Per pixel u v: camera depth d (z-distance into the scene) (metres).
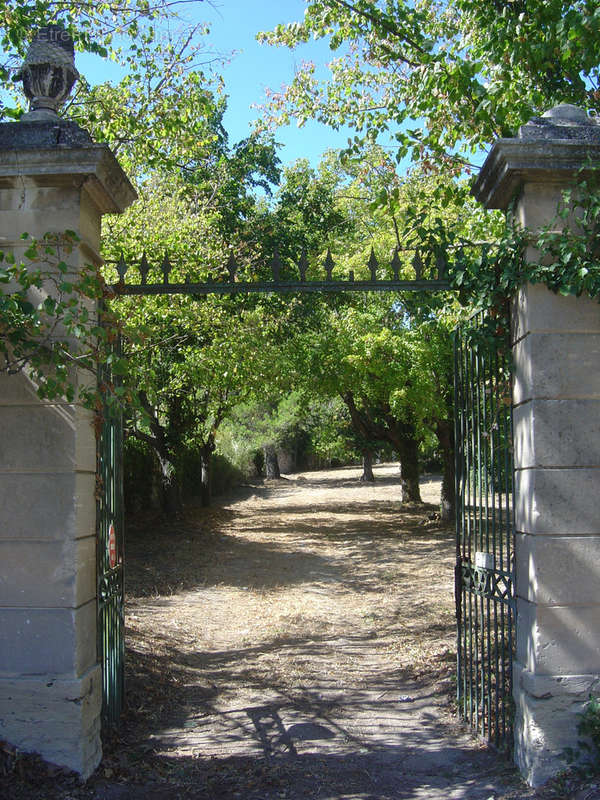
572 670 4.17
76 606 4.27
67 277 4.38
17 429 4.36
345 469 46.16
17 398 4.37
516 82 6.49
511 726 4.59
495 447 5.01
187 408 18.53
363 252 16.25
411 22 7.62
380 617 9.16
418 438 20.27
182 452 20.14
